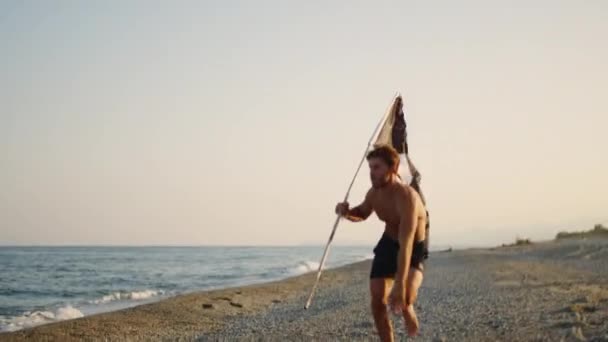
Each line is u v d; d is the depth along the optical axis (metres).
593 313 11.35
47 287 35.59
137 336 13.55
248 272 49.22
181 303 19.02
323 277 32.28
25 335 13.68
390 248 5.93
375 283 5.95
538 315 11.82
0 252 126.75
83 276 46.69
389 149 5.84
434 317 12.76
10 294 31.23
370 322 12.81
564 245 49.47
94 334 13.82
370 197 6.05
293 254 123.38
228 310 18.00
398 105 6.33
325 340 10.96
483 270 28.53
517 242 69.44
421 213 5.82
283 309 17.95
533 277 22.33
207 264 70.00
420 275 5.81
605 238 57.59
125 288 33.91
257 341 11.55
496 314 12.52
